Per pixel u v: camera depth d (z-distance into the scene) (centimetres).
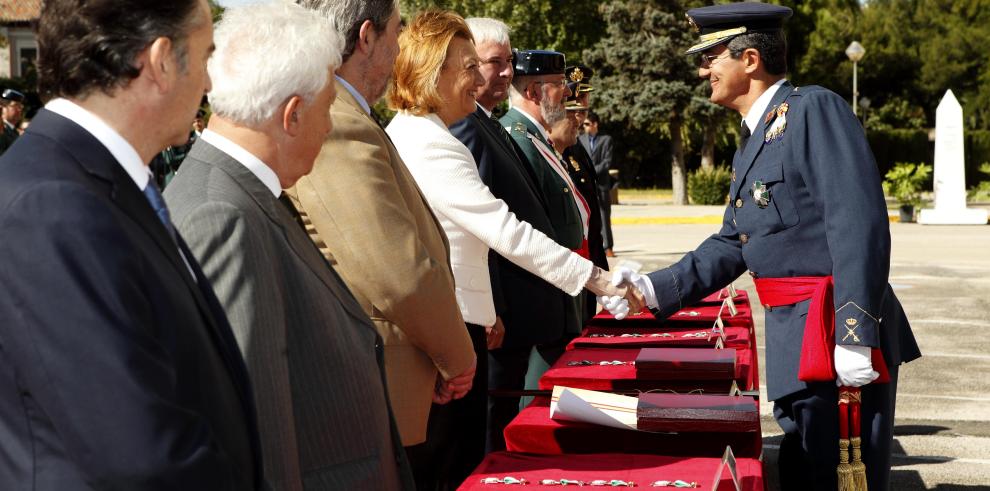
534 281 380
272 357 173
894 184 2147
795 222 297
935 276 1183
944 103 1981
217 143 188
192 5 138
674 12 2938
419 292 236
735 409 242
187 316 130
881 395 300
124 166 133
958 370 692
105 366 115
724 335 345
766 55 310
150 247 129
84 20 130
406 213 239
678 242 1642
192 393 128
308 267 189
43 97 135
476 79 321
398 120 325
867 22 4234
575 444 252
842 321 280
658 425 241
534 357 428
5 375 119
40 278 115
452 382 262
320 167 233
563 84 423
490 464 238
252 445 145
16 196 119
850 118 293
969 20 4484
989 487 449
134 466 115
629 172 3972
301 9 197
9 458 120
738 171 315
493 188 363
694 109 2858
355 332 197
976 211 1959
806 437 301
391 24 263
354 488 189
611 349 339
